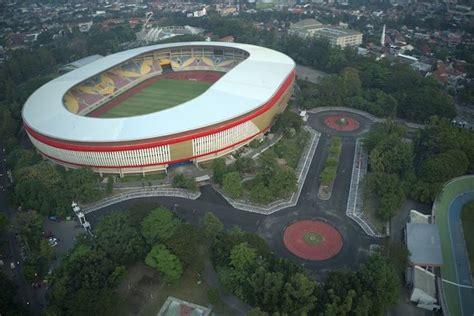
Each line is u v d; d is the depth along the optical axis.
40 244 101.44
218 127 138.00
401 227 112.44
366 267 88.94
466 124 177.62
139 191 129.50
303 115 180.88
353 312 79.56
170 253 92.56
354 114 184.38
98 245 95.25
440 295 90.44
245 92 154.62
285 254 103.50
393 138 139.50
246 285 87.25
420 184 120.88
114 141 126.00
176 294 92.69
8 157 142.88
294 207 121.06
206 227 102.50
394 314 87.50
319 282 94.44
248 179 134.75
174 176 134.88
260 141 157.75
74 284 85.75
